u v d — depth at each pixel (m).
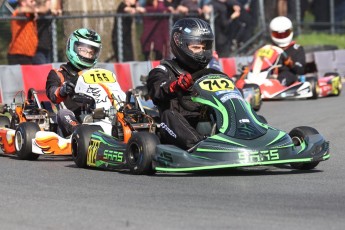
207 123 26.47
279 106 49.97
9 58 48.81
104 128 29.19
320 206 20.00
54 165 29.03
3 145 32.81
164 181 24.03
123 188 22.91
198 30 27.06
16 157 32.28
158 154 24.94
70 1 54.03
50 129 32.88
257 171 26.14
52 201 21.12
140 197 21.38
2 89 45.19
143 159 25.06
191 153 24.66
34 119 33.03
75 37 32.97
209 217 18.70
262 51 54.81
